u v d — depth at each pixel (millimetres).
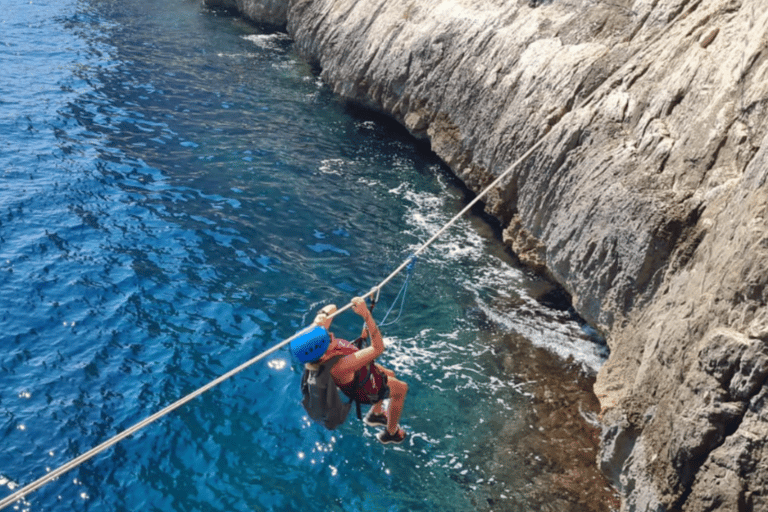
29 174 18375
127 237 16188
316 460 10938
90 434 10969
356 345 7430
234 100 25266
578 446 11547
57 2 35906
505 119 17812
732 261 8781
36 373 12039
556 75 16781
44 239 15703
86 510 9812
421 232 17703
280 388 12250
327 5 28297
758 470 7707
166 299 14227
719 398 8203
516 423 11977
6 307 13445
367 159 21547
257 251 16172
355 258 16328
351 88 24891
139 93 25078
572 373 13242
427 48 21812
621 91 14625
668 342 9742
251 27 35125
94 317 13500
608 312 12750
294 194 18922
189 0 39344
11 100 22938
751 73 11414
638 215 12156
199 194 18438
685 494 8586
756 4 12344
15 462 10359
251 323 13773
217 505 10055
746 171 9672
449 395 12469
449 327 14305
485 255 16969
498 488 10680
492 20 20078
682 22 14750
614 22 16781
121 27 33125
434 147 21094
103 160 19641
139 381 12086
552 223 15109
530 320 14719
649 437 9547
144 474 10430
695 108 12445
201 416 11523
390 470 10875
